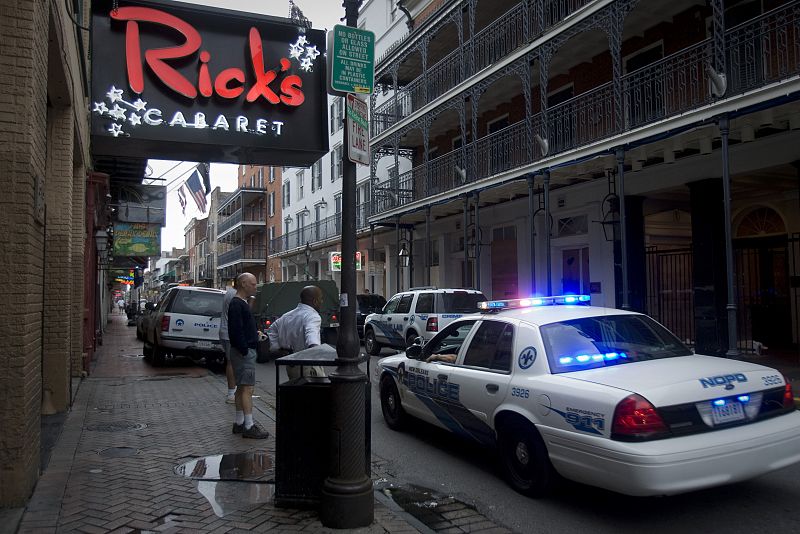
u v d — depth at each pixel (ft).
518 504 16.38
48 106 25.22
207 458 19.75
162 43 23.98
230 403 29.66
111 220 74.28
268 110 25.46
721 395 14.48
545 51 48.49
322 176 120.57
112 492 16.25
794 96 30.63
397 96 78.84
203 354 45.78
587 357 16.83
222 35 24.91
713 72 33.88
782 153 37.37
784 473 18.31
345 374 14.44
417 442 23.25
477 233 56.90
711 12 43.19
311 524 14.21
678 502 16.19
